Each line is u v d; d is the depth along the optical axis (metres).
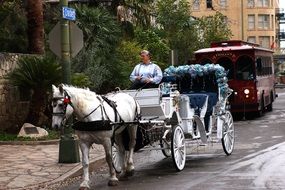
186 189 9.74
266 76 27.03
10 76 17.56
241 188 9.66
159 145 13.78
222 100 14.07
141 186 10.26
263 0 88.12
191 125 12.66
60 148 12.59
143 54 12.10
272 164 12.13
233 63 23.98
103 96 10.42
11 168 12.02
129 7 29.69
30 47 19.83
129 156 11.20
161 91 11.92
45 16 25.03
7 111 17.80
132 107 11.06
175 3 43.34
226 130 13.91
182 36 39.97
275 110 29.80
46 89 17.41
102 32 24.70
